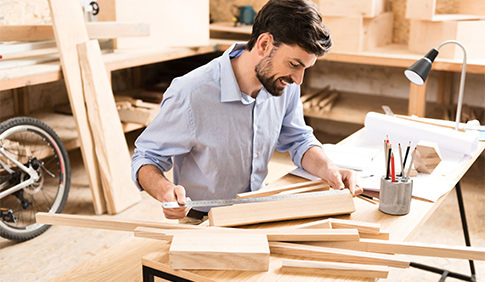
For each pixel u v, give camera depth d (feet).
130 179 9.80
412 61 10.75
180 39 11.89
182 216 4.16
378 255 3.41
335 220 3.94
